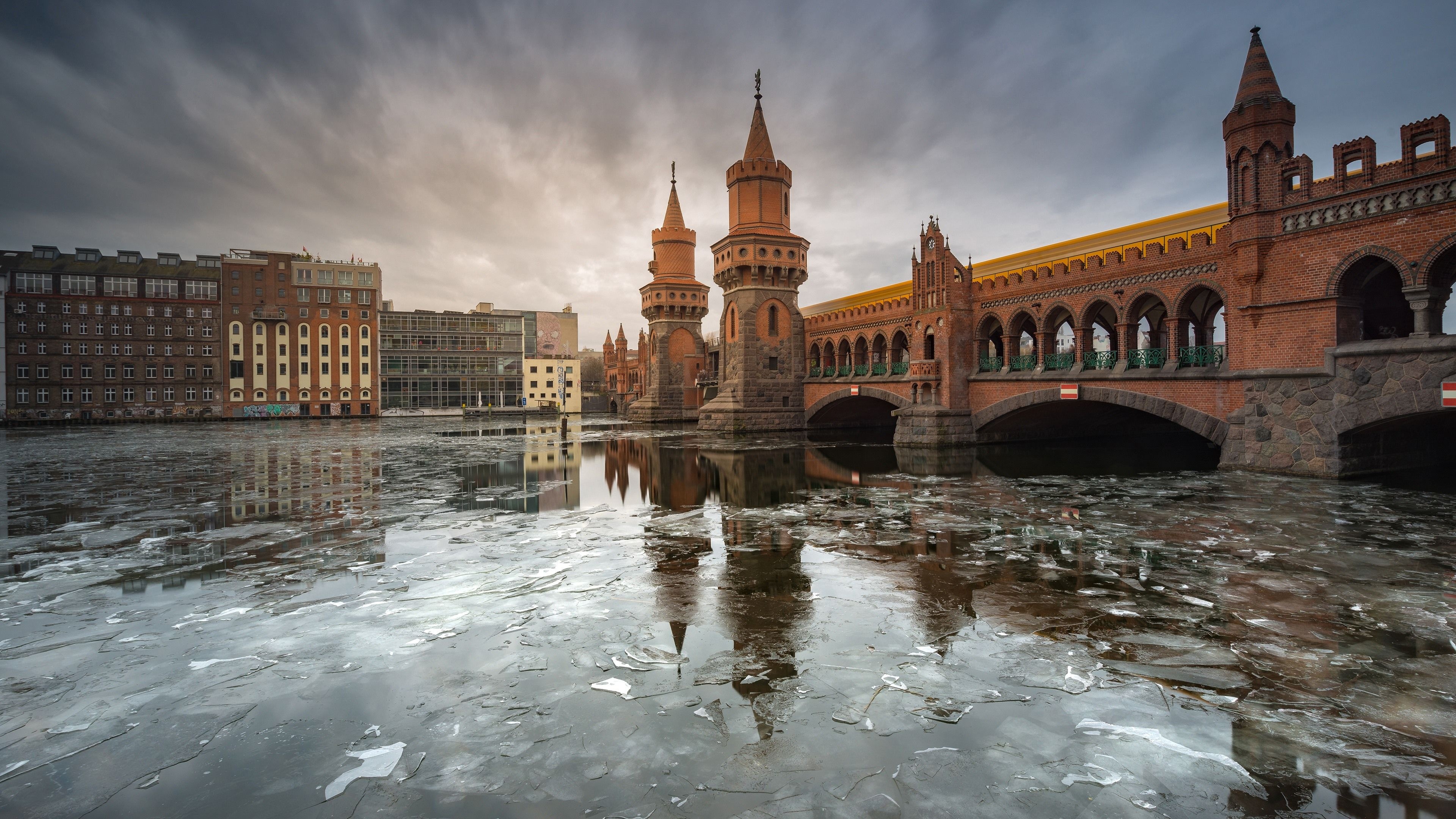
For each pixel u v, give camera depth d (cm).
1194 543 1537
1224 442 2725
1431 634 987
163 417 10269
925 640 985
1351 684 831
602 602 1167
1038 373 3594
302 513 2041
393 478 2900
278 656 937
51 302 9731
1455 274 2141
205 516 1994
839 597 1187
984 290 4019
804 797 614
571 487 2597
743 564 1411
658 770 659
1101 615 1082
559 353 14062
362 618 1085
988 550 1505
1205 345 3462
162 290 10300
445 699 809
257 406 10806
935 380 4134
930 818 581
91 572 1367
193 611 1125
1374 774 642
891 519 1869
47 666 905
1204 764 662
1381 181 2188
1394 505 1922
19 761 680
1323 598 1145
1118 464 3117
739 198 6053
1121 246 3959
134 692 830
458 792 623
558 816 587
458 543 1620
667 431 6519
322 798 615
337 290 11262
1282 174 2477
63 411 9775
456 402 13100
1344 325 2348
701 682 852
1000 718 759
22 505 2203
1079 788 625
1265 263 2533
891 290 6316
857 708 783
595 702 801
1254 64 2536
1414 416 2150
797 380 6091
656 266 8475
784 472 3012
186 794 623
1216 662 897
